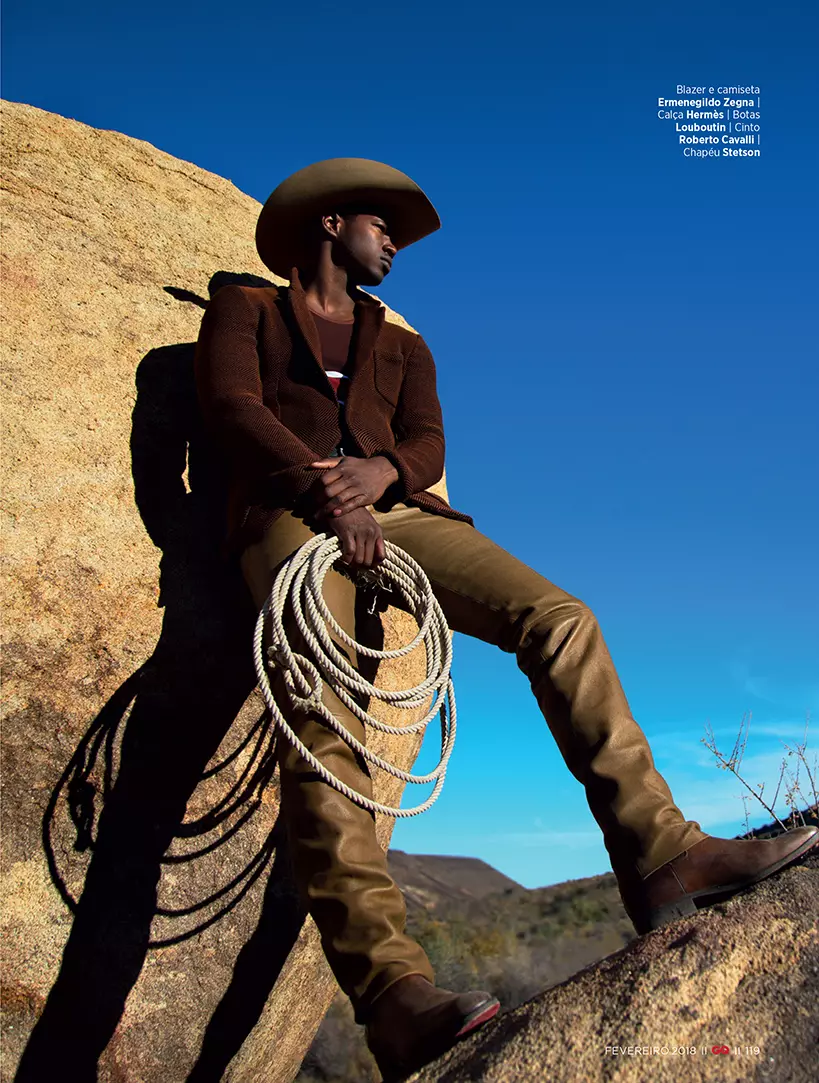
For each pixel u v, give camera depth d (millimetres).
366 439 2934
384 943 1999
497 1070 1682
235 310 3002
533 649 2516
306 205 3420
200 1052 2896
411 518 2893
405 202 3480
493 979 8008
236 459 2717
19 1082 2479
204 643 3021
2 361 2877
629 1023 1701
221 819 3002
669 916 2072
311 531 2674
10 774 2596
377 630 3053
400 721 3760
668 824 2162
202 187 4078
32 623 2656
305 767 2240
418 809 2348
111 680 2809
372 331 3215
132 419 3129
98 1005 2656
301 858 2152
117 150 3795
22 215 3207
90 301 3227
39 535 2738
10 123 3439
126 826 2797
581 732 2342
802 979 1742
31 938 2555
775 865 2037
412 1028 1832
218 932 2945
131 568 2912
